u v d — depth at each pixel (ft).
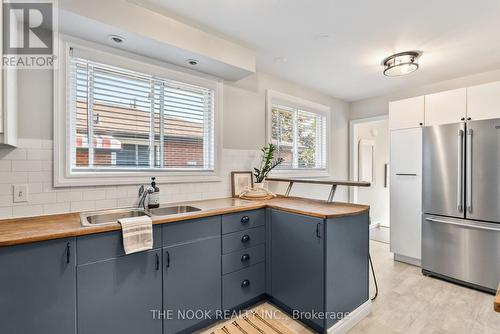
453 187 8.57
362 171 15.60
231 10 6.11
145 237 5.07
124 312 4.99
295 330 6.07
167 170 7.77
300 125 12.03
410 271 9.55
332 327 5.81
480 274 8.01
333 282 5.83
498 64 9.19
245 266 6.89
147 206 6.89
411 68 8.67
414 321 6.46
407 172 10.02
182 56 7.11
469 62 9.00
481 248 8.00
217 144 8.83
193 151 8.47
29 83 5.58
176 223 5.64
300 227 6.26
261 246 7.25
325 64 9.37
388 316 6.68
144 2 5.89
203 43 7.04
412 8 5.96
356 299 6.45
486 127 7.91
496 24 6.57
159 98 7.66
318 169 12.83
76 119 6.33
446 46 7.83
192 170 8.34
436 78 10.69
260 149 10.16
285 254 6.68
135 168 7.21
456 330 6.09
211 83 8.67
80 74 6.38
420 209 9.68
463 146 8.36
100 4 5.45
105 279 4.77
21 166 5.50
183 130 8.23
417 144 9.71
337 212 6.00
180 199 7.94
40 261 4.18
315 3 5.82
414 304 7.27
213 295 6.26
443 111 9.01
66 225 4.84
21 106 5.48
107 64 6.59
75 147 6.31
